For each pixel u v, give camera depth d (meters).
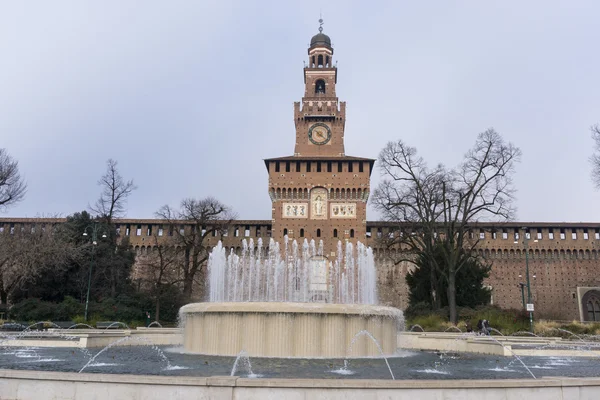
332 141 71.81
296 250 59.06
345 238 65.75
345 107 73.00
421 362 17.62
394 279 68.38
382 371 14.52
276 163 68.38
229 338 18.25
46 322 35.56
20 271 45.91
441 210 49.19
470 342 24.00
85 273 51.62
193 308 19.36
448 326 37.88
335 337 18.11
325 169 67.94
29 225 64.44
